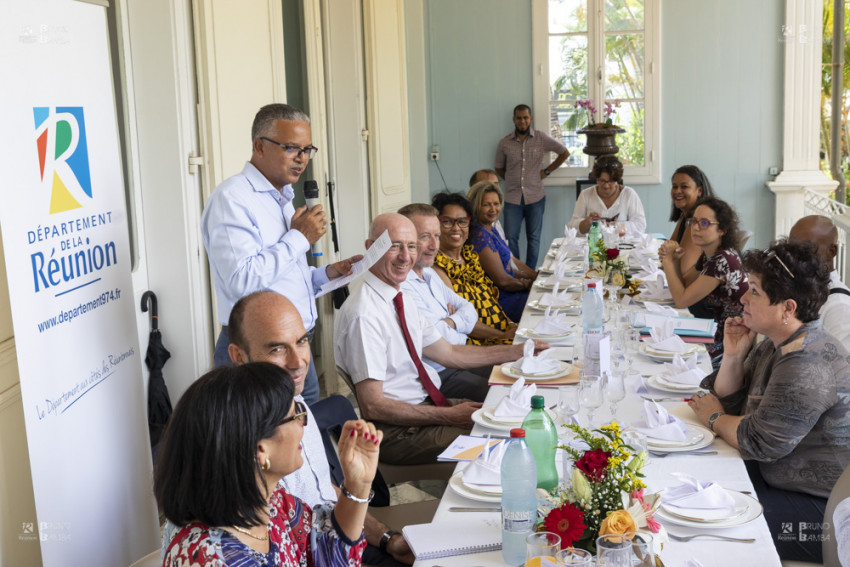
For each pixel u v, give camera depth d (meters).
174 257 3.61
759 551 1.66
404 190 7.18
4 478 2.10
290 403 1.44
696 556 1.64
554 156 7.94
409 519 2.46
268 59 4.52
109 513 2.32
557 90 7.82
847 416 2.13
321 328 5.70
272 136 2.99
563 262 4.91
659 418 2.27
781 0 7.35
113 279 2.39
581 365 2.59
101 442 2.29
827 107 8.64
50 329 2.05
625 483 1.54
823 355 2.15
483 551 1.70
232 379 1.39
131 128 3.49
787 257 2.16
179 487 1.36
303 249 2.98
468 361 3.32
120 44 3.40
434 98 7.95
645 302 3.92
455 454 2.15
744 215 7.68
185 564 1.34
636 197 6.54
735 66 7.51
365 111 6.47
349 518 1.64
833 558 1.94
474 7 7.77
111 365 2.36
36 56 2.03
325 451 2.39
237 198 2.93
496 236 5.16
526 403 2.44
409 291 3.60
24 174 1.97
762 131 7.54
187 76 3.66
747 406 2.36
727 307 3.73
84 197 2.24
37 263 2.00
